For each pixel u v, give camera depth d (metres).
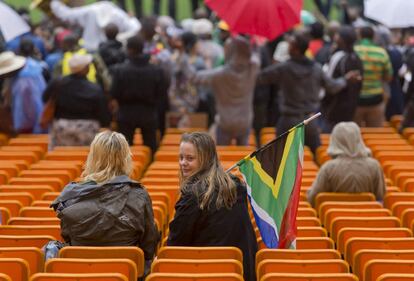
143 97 36.88
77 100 36.94
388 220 22.47
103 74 39.56
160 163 32.25
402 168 30.50
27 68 41.03
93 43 48.59
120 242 19.39
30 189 26.73
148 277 17.05
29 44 41.31
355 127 25.72
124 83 36.66
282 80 35.91
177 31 50.94
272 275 16.98
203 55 46.38
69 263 17.86
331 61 39.91
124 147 19.55
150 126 37.28
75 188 19.34
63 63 39.97
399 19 43.25
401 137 39.38
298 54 35.91
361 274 19.27
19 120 41.09
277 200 21.08
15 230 21.45
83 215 19.20
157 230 20.06
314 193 25.80
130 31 49.59
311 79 35.84
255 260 19.56
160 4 71.81
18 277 18.14
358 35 44.62
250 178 21.17
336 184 25.59
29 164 33.28
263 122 44.75
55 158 33.19
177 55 44.00
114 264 17.89
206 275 17.02
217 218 19.52
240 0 34.91
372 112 42.62
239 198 19.78
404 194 25.78
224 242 19.52
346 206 24.47
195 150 19.72
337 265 18.14
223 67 38.72
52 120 37.50
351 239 20.41
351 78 39.19
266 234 21.17
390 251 19.19
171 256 18.86
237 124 39.06
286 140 21.03
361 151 25.66
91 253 18.78
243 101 39.03
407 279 16.95
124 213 19.28
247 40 38.62
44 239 20.17
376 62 41.84
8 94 41.09
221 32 46.12
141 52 36.75
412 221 23.05
